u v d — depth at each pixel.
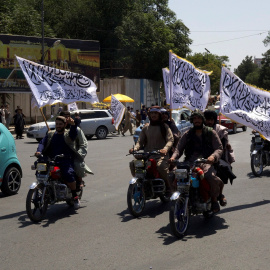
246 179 10.98
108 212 7.83
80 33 51.09
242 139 22.48
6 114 27.97
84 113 24.81
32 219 7.15
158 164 7.70
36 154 7.50
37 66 8.94
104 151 18.19
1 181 9.30
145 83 46.28
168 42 50.38
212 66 76.00
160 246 5.80
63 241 6.12
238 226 6.72
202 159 6.34
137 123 29.98
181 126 19.64
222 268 4.95
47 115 37.47
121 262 5.21
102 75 49.50
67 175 7.63
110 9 50.50
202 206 6.54
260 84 109.56
